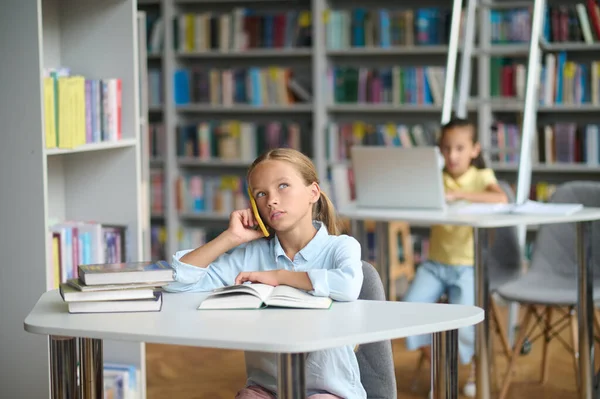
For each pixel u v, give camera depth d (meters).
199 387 4.25
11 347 3.03
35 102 2.94
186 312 2.16
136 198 3.67
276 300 2.20
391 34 6.29
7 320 3.02
